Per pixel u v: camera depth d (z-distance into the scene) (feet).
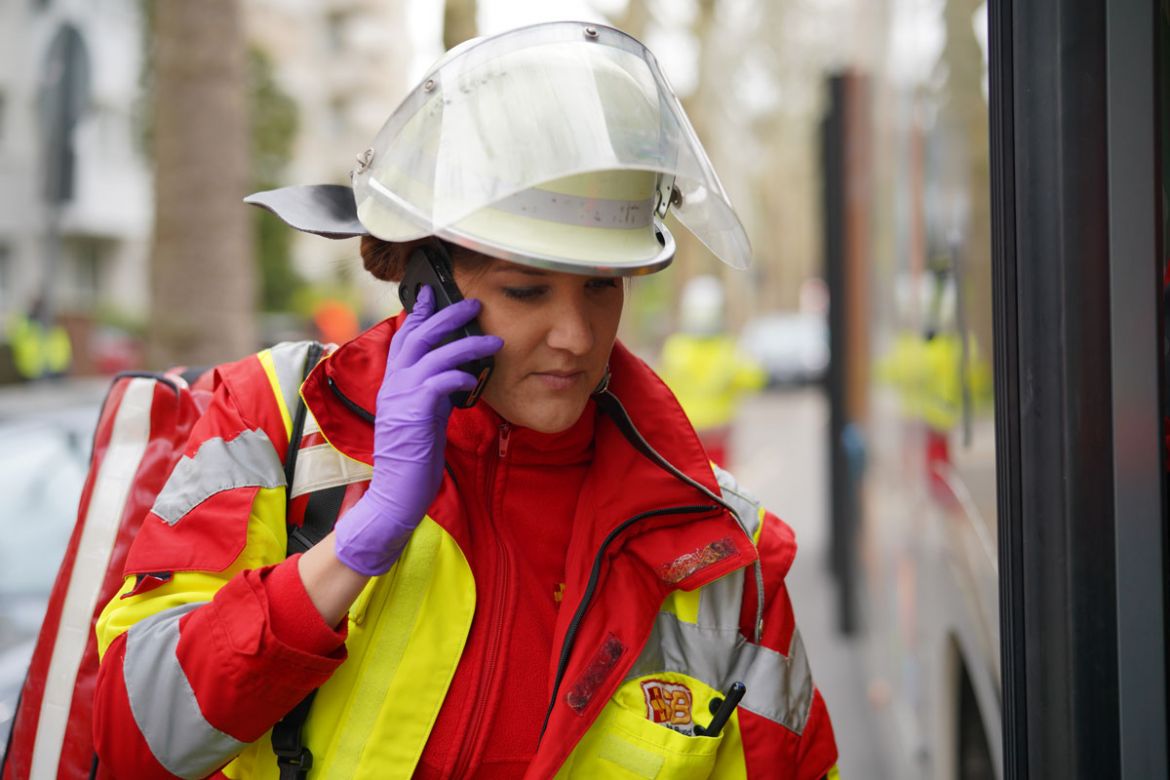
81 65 20.62
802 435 71.00
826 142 24.45
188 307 23.73
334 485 4.91
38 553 12.42
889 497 13.64
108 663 4.59
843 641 24.57
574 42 4.62
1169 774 4.37
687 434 5.25
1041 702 4.46
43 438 14.06
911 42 10.96
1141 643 4.39
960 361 7.74
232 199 23.94
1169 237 4.44
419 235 4.50
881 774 15.87
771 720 5.15
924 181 9.94
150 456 5.88
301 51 154.40
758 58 127.44
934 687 9.27
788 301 185.37
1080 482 4.40
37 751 5.63
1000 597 4.66
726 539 5.13
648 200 4.69
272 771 4.85
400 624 4.79
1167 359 4.41
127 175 105.70
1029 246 4.42
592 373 4.82
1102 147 4.34
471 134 4.45
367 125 161.07
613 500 5.09
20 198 91.61
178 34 23.45
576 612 4.91
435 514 4.87
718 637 5.16
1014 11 4.43
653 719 4.96
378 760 4.71
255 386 5.07
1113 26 4.32
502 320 4.65
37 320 47.70
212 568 4.64
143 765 4.50
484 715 4.85
